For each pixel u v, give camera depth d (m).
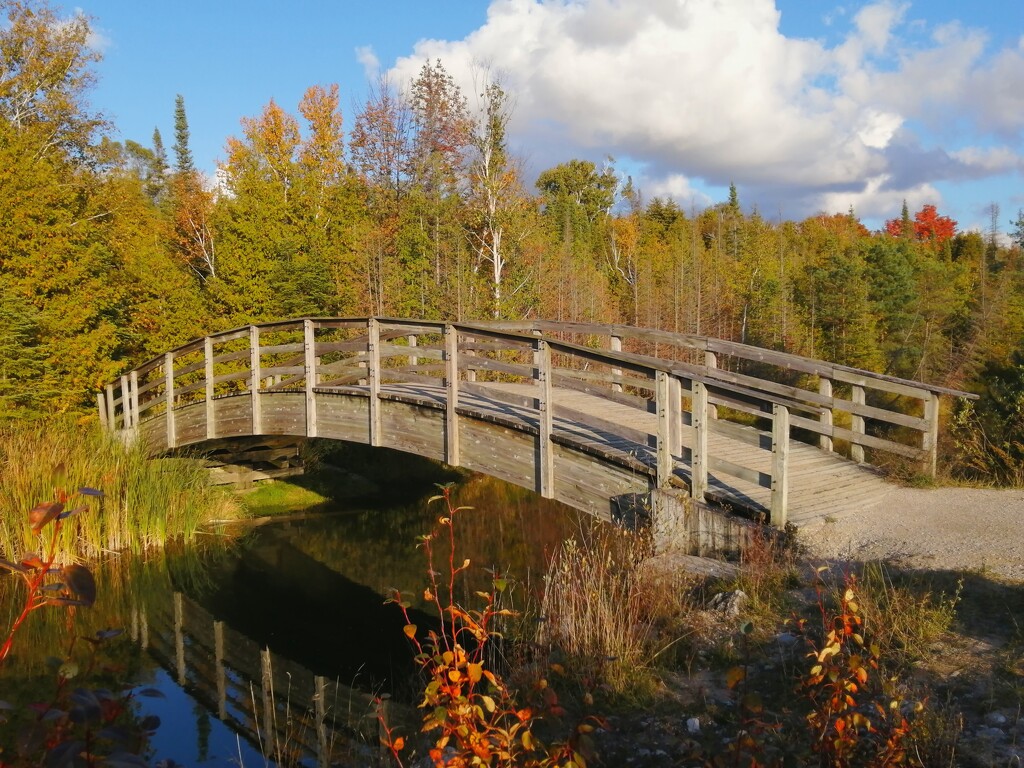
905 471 8.06
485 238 23.22
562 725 4.11
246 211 20.56
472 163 22.12
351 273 22.97
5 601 9.16
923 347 23.73
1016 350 14.64
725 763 3.17
